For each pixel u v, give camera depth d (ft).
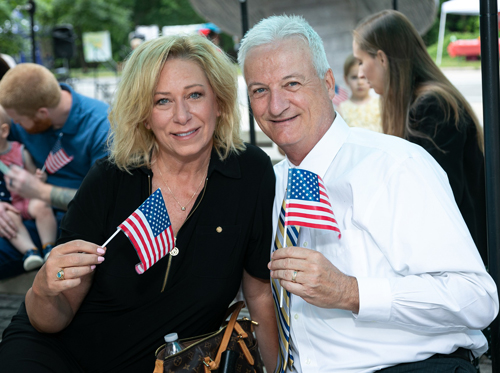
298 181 5.91
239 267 6.89
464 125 8.55
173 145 6.55
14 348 6.40
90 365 6.82
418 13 17.17
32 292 6.28
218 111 7.00
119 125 6.68
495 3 6.26
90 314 6.81
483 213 9.02
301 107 6.15
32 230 12.89
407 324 5.57
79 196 6.79
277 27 6.13
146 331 6.68
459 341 5.91
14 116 11.71
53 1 114.62
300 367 6.34
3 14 58.90
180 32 6.68
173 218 6.89
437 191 5.70
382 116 9.39
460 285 5.45
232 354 6.23
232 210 6.88
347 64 16.29
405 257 5.63
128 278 6.59
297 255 5.37
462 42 71.00
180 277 6.70
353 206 5.89
